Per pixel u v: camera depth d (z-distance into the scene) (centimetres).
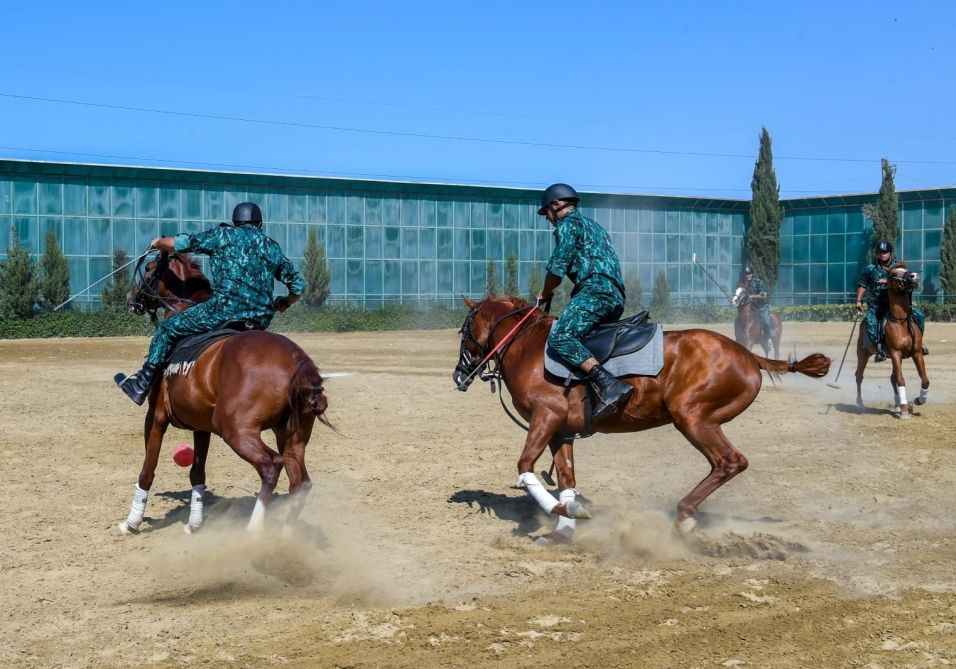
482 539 810
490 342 844
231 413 729
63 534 831
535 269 5381
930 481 1027
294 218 5119
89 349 3069
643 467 1112
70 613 632
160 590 678
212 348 768
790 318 5681
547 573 709
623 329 792
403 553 765
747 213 6312
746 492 982
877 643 568
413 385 1906
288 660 547
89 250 4644
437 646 565
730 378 768
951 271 5428
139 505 830
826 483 1021
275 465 724
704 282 6178
